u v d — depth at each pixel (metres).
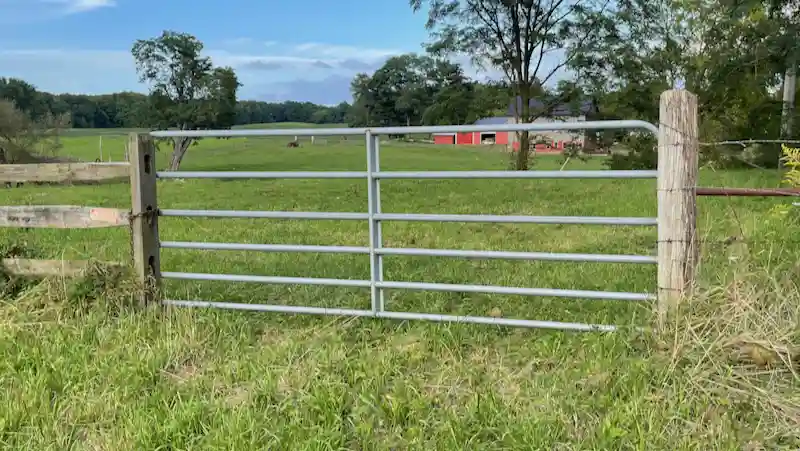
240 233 9.09
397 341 4.23
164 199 15.17
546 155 31.61
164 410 3.39
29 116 35.41
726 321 3.62
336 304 5.21
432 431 3.16
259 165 34.59
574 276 5.78
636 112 26.58
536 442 2.97
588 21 25.95
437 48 27.58
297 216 4.68
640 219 3.97
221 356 4.15
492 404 3.31
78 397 3.59
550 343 4.08
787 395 3.23
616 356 3.75
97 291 4.95
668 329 3.76
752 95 24.14
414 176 4.37
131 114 36.62
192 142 37.34
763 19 21.16
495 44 27.16
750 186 11.67
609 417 3.12
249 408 3.39
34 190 16.86
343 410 3.38
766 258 4.85
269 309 4.80
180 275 5.02
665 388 3.36
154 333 4.48
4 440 3.18
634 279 5.56
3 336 4.39
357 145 48.16
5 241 6.20
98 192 16.53
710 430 2.96
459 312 4.86
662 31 26.05
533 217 4.16
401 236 8.61
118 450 3.05
